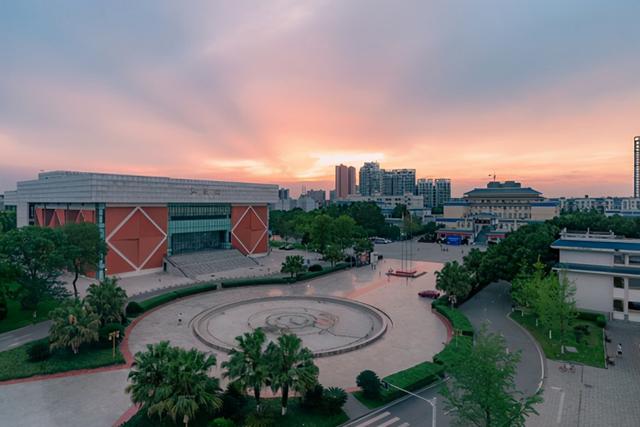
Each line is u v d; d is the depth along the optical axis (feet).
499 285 225.97
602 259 167.12
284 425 86.94
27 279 152.56
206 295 201.77
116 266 237.04
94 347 126.00
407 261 315.78
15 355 120.06
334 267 271.69
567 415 93.66
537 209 447.83
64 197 244.42
